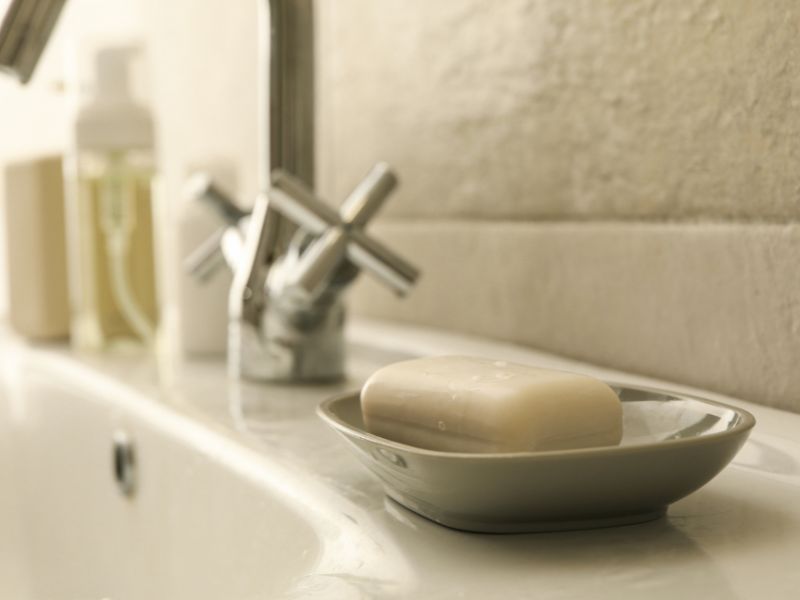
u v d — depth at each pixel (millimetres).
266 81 530
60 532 584
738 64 398
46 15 440
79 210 665
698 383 432
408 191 646
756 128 392
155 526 466
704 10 411
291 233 535
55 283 701
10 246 723
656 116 443
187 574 427
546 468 253
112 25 969
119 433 512
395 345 600
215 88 871
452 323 615
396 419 307
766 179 390
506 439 271
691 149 426
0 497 667
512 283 556
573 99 495
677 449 258
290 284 475
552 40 506
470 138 581
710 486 321
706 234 423
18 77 447
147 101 669
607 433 285
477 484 259
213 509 407
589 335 499
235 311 540
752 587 240
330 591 253
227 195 564
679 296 440
